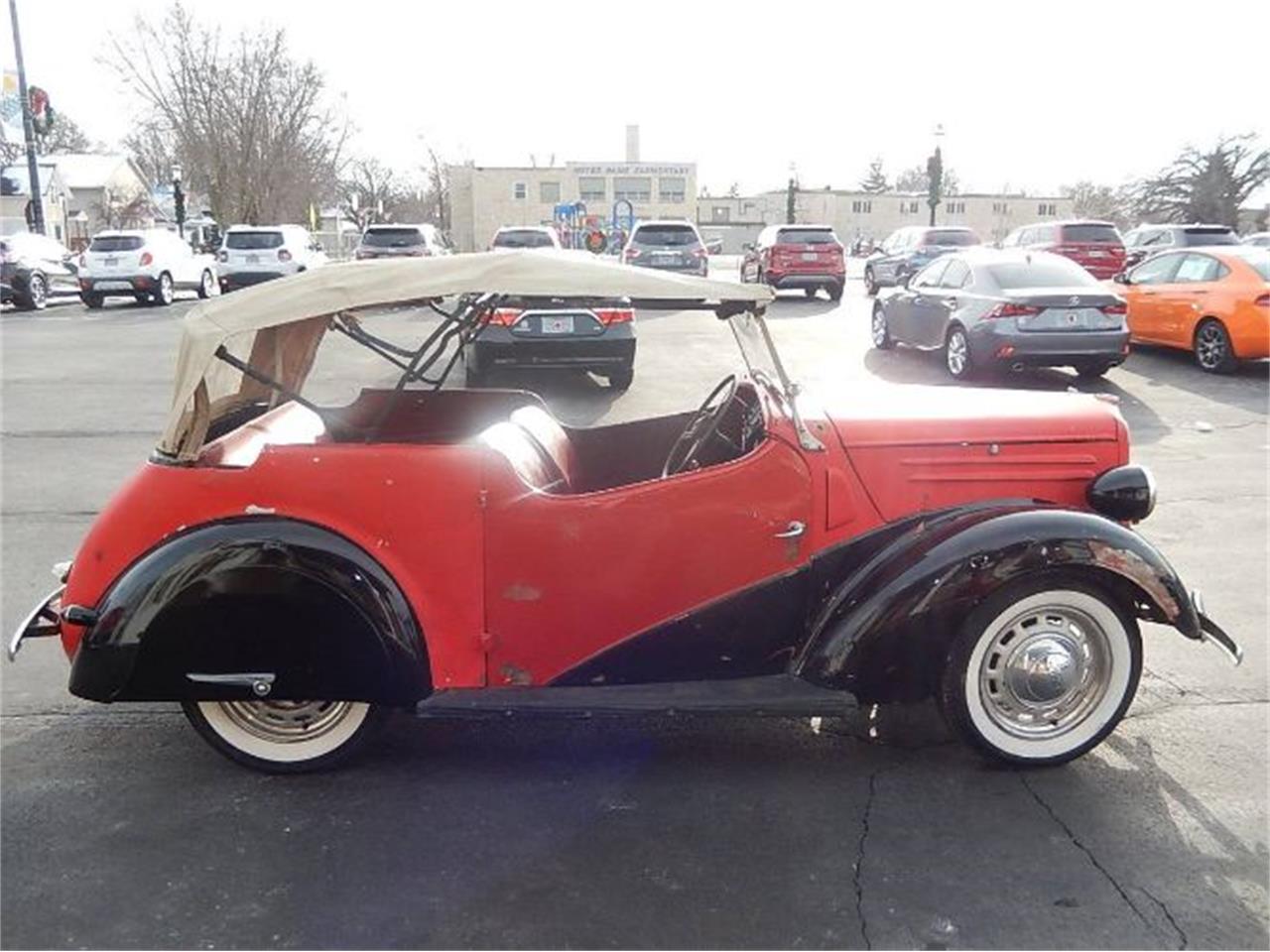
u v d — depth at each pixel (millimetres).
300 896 3080
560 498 3623
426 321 9023
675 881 3162
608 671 3777
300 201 47969
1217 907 3035
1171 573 3658
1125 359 12352
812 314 20703
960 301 12352
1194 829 3436
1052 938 2902
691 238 22828
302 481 3537
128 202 62500
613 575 3693
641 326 17984
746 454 3896
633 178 88062
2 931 2924
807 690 3717
